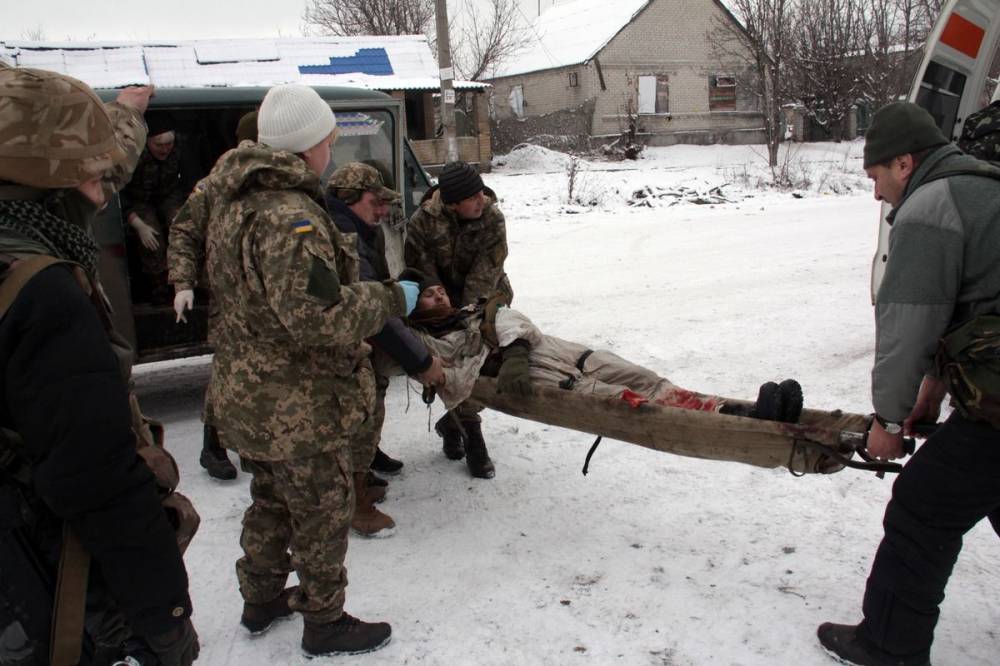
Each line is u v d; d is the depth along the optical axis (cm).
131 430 152
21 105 149
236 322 239
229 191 228
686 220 1377
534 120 3091
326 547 258
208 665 269
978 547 321
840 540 332
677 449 302
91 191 167
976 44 434
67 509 143
